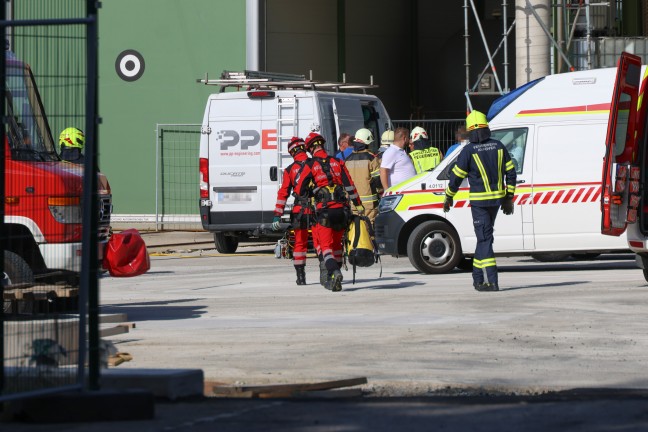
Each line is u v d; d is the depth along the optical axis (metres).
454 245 41.06
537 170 40.44
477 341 24.31
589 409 16.98
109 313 30.45
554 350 23.06
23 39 29.14
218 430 15.48
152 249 58.44
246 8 68.62
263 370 20.70
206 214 52.41
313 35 84.88
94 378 16.55
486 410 16.89
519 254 40.88
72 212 28.78
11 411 16.59
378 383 19.22
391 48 90.19
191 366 21.25
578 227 40.22
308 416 16.42
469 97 68.31
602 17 75.88
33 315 21.20
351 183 36.66
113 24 69.69
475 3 91.94
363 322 27.77
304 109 51.81
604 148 40.19
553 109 40.66
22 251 28.72
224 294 35.97
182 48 69.25
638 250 35.34
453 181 35.28
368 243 36.59
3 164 18.55
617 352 22.83
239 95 52.16
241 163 52.03
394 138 46.72
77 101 19.47
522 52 65.12
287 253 42.34
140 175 69.62
